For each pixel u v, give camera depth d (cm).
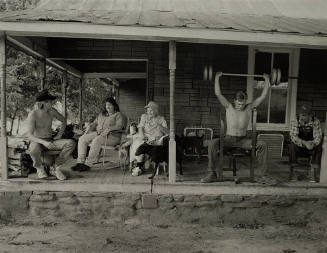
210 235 553
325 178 620
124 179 612
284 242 530
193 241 527
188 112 899
